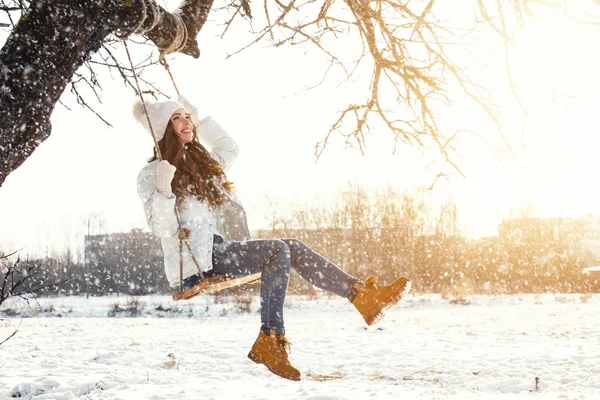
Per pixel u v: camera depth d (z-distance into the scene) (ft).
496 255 170.60
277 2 16.17
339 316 101.19
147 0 10.04
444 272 168.45
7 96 8.07
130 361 32.12
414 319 75.77
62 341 43.19
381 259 170.50
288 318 98.84
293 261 12.67
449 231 171.22
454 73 18.06
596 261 170.19
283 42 17.25
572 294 144.36
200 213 12.96
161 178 12.59
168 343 42.24
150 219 12.91
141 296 186.39
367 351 37.37
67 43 8.36
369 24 17.19
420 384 25.14
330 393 21.79
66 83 8.55
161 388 23.25
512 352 34.55
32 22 8.25
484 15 16.57
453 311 96.43
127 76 16.84
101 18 8.71
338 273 12.42
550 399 20.39
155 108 13.64
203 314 112.68
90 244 211.61
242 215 13.93
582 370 26.30
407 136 19.12
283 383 25.29
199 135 14.96
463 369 28.63
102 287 208.54
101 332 52.06
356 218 173.68
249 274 12.57
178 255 12.87
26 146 8.28
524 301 122.42
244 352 36.52
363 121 19.35
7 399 21.44
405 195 173.99
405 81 18.04
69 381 24.04
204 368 29.99
